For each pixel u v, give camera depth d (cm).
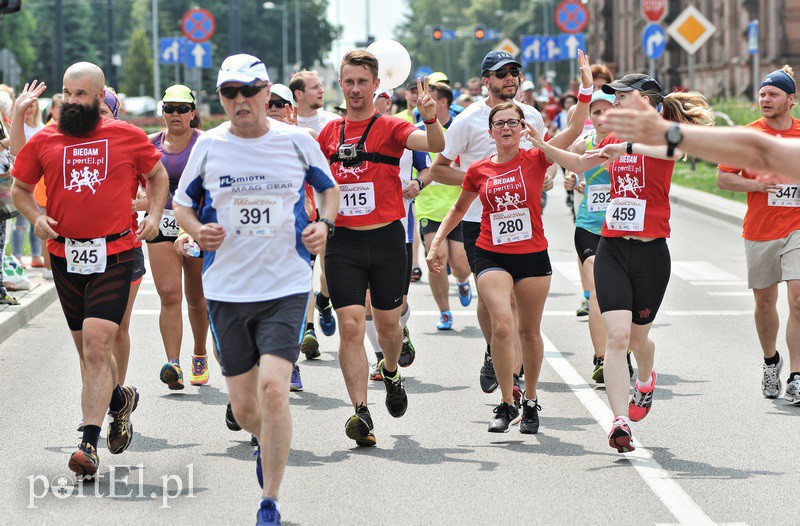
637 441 1680
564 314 2819
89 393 1478
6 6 2981
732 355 2325
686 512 1342
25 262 3650
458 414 1858
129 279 1534
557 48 10088
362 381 1653
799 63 9075
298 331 1318
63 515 1339
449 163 2055
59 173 1511
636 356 1716
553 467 1541
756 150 861
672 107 1728
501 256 1725
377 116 1692
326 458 1592
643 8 5741
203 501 1395
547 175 1958
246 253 1322
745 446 1645
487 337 1947
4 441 1680
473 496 1412
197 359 2077
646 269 1655
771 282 1942
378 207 1680
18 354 2356
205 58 6888
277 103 2170
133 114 16075
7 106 3102
